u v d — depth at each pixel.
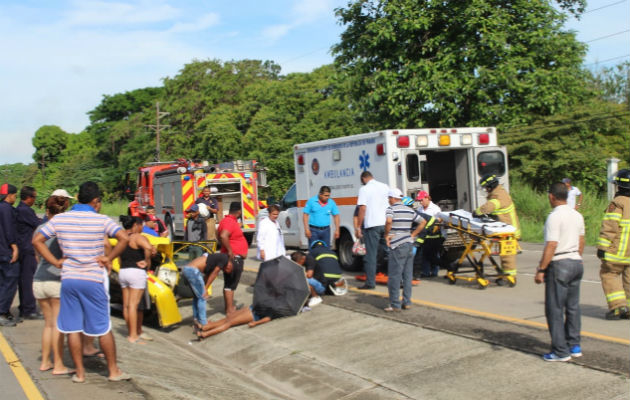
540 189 26.31
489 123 19.75
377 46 20.97
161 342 8.34
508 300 8.93
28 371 5.91
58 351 5.88
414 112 20.09
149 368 6.38
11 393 5.18
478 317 7.75
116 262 9.30
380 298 9.38
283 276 8.77
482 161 11.51
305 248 13.66
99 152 67.75
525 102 19.69
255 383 6.68
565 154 25.45
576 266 5.83
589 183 25.38
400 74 20.23
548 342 6.45
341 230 12.53
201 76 51.31
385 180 11.02
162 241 9.35
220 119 42.84
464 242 10.24
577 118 26.98
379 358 6.73
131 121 65.38
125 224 7.84
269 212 9.04
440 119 20.19
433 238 10.89
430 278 11.24
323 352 7.21
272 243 8.95
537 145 26.48
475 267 10.00
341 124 40.38
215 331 8.62
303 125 39.97
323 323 8.30
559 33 20.36
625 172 7.42
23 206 8.59
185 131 48.00
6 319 8.16
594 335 6.70
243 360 7.57
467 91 19.11
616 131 27.80
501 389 5.47
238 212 9.01
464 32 19.78
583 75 21.78
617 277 7.52
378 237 10.12
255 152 39.00
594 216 18.27
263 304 8.73
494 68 19.41
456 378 5.87
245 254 9.16
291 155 38.44
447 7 19.83
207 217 13.71
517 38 19.81
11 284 8.27
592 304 8.52
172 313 8.80
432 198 12.41
